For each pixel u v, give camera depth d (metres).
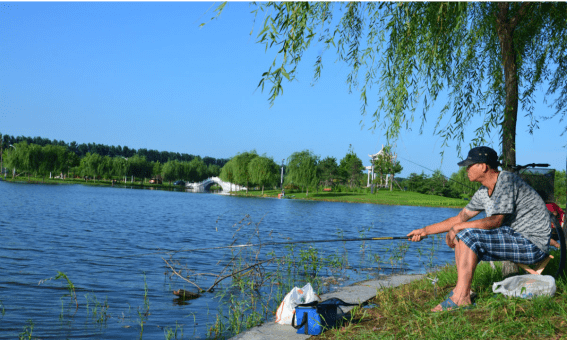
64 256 10.55
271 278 7.29
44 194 49.62
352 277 7.72
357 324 3.83
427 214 42.91
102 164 122.88
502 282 3.75
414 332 3.21
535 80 5.72
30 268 8.78
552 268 4.61
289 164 78.69
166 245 13.35
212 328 4.66
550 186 5.40
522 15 4.99
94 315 5.40
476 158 3.70
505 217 3.74
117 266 9.22
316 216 33.19
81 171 127.88
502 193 3.59
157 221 23.23
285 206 48.50
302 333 3.82
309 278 7.57
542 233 3.61
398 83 5.07
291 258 9.04
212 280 7.77
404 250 10.85
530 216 3.62
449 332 2.99
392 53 5.07
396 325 3.56
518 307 3.40
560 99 6.01
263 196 83.06
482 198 3.81
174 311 5.66
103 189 83.00
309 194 83.75
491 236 3.63
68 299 6.30
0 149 114.31
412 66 5.02
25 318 5.22
